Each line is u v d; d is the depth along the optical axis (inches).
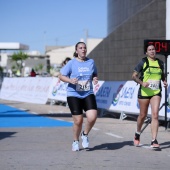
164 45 419.5
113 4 1599.4
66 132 419.8
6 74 2028.8
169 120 460.4
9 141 358.6
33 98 901.2
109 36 1214.9
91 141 361.1
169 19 636.1
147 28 1087.0
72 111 301.4
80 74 296.7
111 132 423.8
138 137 335.9
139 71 319.3
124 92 555.8
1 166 258.4
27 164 264.1
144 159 283.0
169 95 458.9
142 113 325.1
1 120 550.9
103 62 1237.1
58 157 287.1
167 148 327.3
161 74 322.0
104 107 593.6
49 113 650.2
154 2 1064.8
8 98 1032.2
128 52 1150.3
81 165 261.3
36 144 342.3
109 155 295.9
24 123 510.9
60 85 793.6
